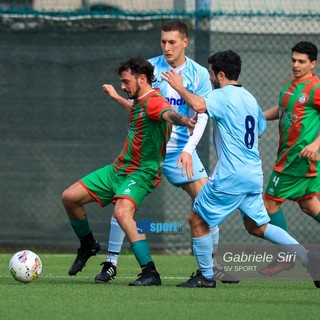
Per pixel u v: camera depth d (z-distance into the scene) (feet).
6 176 128.88
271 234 90.43
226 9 141.79
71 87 127.44
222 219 87.66
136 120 89.45
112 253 95.20
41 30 127.34
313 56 97.81
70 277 101.45
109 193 92.89
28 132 128.26
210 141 125.08
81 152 127.75
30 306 75.87
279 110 101.40
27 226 128.98
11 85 128.16
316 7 144.97
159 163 91.04
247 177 86.99
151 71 88.99
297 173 100.12
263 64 127.75
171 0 151.02
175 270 111.65
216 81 88.22
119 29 126.31
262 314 72.74
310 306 77.61
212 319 70.03
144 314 72.02
